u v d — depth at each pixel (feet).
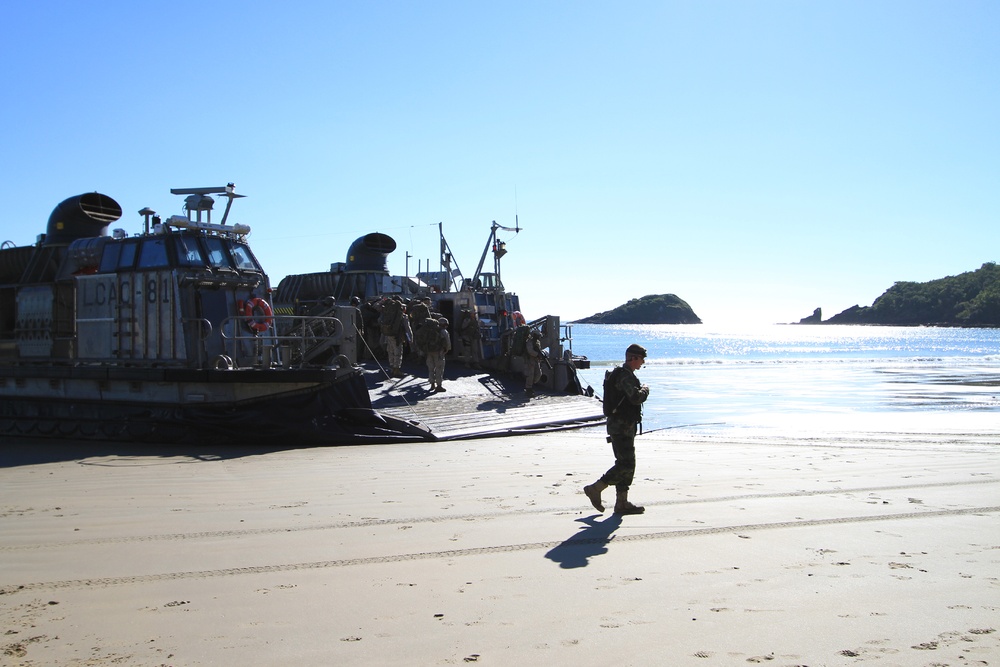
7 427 57.93
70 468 40.40
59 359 57.93
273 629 16.42
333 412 52.80
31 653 15.26
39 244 62.08
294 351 63.16
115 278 55.83
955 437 54.29
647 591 18.63
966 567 20.38
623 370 27.50
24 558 22.03
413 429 53.98
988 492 30.73
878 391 118.83
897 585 18.90
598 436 57.31
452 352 86.22
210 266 53.67
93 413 54.44
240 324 54.54
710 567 20.56
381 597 18.40
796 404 95.91
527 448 48.60
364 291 93.25
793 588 18.75
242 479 35.91
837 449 46.32
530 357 75.00
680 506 28.22
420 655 15.01
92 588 19.31
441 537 24.03
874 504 28.37
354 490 32.45
